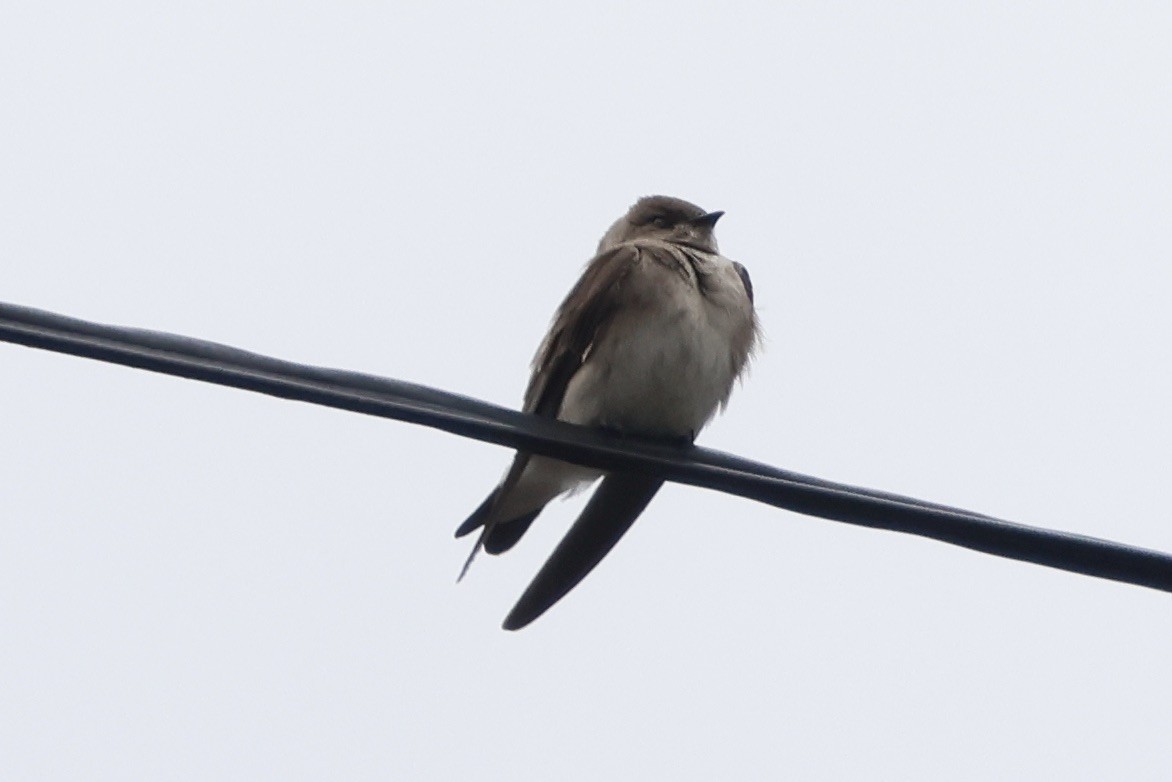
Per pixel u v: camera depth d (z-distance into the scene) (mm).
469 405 8977
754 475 8977
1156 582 8219
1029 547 8414
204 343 8453
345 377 8766
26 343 8164
